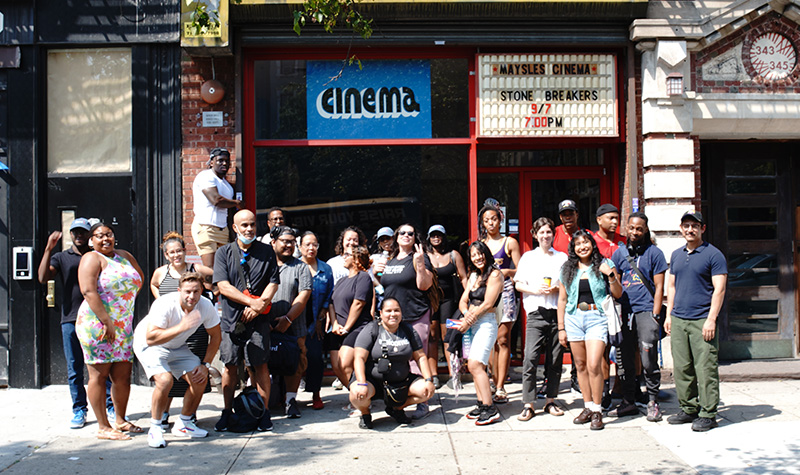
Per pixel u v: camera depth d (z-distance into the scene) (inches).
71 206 300.0
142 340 220.5
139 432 229.8
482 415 237.0
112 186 300.8
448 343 251.8
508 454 205.5
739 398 266.5
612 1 294.0
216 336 225.6
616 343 231.9
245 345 229.9
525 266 254.1
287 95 307.9
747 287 331.6
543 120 307.1
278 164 307.0
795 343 331.6
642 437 220.7
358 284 252.5
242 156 297.9
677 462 195.8
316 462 199.0
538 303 247.8
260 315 230.1
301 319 252.2
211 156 278.8
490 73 306.5
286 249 245.4
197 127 299.6
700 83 306.7
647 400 261.6
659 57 299.4
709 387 225.6
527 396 244.7
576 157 323.0
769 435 218.2
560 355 249.3
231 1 289.0
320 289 264.2
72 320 236.8
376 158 310.3
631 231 249.1
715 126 311.4
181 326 212.5
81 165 303.9
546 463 196.9
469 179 310.8
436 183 310.8
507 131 305.9
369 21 266.5
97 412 224.8
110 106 304.3
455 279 278.4
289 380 249.4
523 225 320.8
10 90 297.7
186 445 216.2
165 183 298.4
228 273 231.0
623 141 312.3
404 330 234.7
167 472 191.2
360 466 195.5
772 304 332.2
